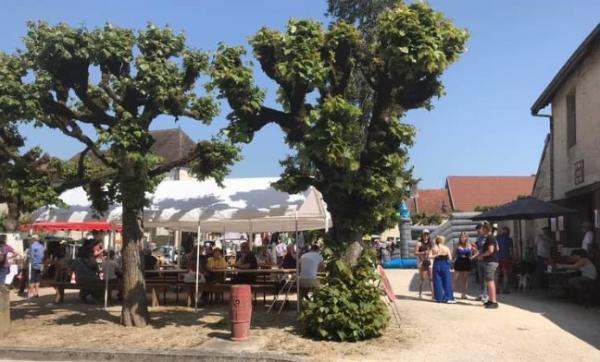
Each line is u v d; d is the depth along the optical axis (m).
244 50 9.84
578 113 16.47
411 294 15.16
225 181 13.44
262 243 29.48
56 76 10.40
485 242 12.70
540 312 11.84
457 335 9.60
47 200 10.51
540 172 21.44
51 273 16.72
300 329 10.17
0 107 9.67
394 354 8.41
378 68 10.09
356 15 20.88
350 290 9.58
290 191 10.61
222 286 12.91
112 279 14.36
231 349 8.80
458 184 59.53
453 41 9.52
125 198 10.63
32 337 9.95
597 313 11.73
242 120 9.76
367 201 9.98
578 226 17.16
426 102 10.32
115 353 8.78
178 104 10.46
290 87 10.02
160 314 12.20
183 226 15.92
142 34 10.44
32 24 10.14
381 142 10.01
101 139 9.75
